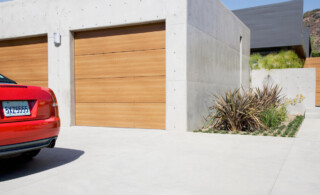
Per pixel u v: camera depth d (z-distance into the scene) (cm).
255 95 762
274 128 676
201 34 715
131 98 691
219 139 527
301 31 1762
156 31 663
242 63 1161
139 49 680
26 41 818
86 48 741
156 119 666
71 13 737
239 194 249
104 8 698
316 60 1506
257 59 1633
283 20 1805
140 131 632
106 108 720
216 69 838
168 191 257
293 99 1101
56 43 756
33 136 318
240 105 659
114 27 705
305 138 538
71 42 748
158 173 312
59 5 752
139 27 680
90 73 737
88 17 717
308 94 1105
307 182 280
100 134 593
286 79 1136
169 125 641
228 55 963
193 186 270
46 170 332
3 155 293
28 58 816
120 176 303
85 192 257
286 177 296
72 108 751
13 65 838
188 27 632
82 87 748
